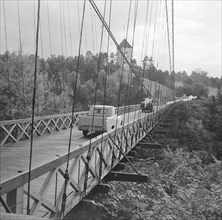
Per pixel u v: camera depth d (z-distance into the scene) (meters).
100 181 5.56
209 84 83.81
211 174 10.52
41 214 3.70
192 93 71.00
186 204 6.24
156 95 29.28
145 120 15.88
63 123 13.41
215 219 5.79
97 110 11.18
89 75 20.72
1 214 2.59
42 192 3.46
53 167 3.57
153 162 12.06
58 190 4.66
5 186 2.79
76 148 4.26
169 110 32.72
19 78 15.11
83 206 4.74
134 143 11.06
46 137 10.68
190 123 29.84
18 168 5.72
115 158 6.92
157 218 5.57
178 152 13.98
